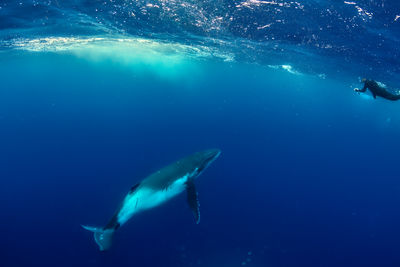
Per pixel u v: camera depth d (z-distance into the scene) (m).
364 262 11.28
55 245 11.07
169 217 12.99
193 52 24.61
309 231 13.14
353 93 32.75
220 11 13.12
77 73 50.72
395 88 20.77
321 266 10.70
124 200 5.82
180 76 49.69
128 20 15.21
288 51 18.28
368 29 12.59
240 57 24.22
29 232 11.86
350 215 15.55
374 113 47.88
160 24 15.63
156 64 37.06
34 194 15.40
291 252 11.37
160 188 6.15
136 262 10.22
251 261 10.57
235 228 12.62
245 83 50.22
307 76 28.83
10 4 12.59
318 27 13.41
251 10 12.84
